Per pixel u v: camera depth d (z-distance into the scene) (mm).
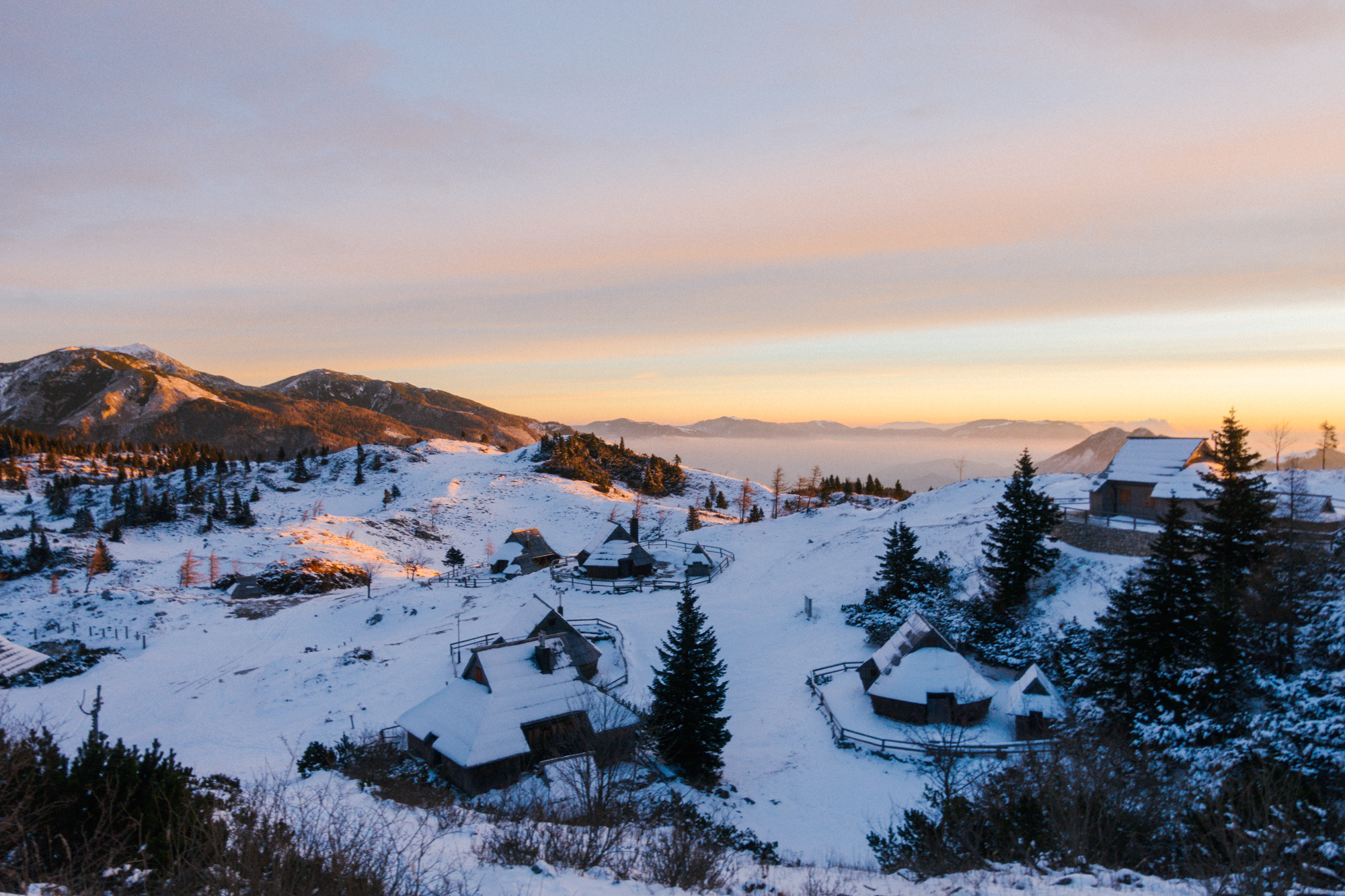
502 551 90250
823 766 36750
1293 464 58312
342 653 58938
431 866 16859
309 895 14070
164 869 15023
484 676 35469
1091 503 64562
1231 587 34625
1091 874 17188
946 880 17734
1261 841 16438
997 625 49000
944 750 35219
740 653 54531
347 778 32500
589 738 33875
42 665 61781
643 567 78125
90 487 178500
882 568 61625
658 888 16641
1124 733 30500
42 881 14109
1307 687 24391
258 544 111375
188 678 59500
